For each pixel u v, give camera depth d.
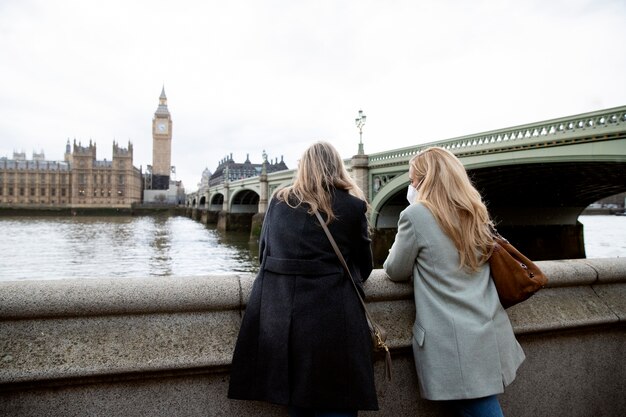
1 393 1.73
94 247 39.19
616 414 2.68
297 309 1.64
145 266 28.47
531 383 2.46
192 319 2.00
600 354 2.64
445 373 1.79
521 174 20.88
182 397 1.92
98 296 1.89
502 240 1.98
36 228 63.81
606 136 13.58
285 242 1.73
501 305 1.94
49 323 1.85
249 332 1.72
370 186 26.44
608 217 117.56
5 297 1.79
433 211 1.90
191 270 27.17
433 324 1.85
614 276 2.77
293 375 1.62
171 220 99.88
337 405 1.59
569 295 2.66
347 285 1.73
